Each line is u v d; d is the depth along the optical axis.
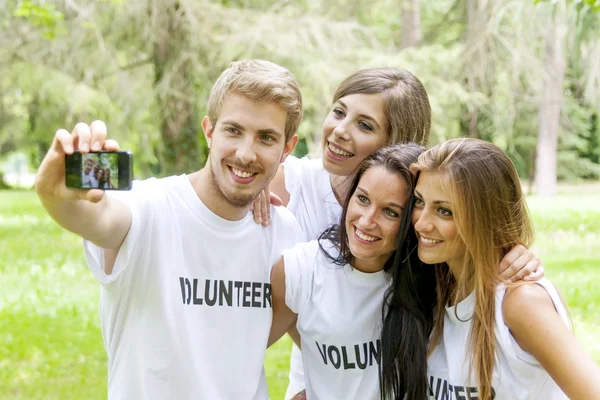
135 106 15.05
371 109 3.31
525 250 2.73
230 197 2.63
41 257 12.04
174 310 2.61
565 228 14.89
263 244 2.82
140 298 2.61
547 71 16.84
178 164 14.96
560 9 13.67
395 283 2.85
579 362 2.44
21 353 6.95
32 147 24.58
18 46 14.56
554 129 21.81
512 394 2.62
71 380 6.28
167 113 14.68
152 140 17.03
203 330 2.67
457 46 16.36
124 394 2.63
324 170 3.51
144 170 19.62
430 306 2.90
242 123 2.57
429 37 18.34
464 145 2.68
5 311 8.45
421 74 15.38
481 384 2.62
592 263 11.27
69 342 7.36
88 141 2.14
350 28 14.70
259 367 2.79
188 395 2.61
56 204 2.22
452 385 2.72
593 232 14.33
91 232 2.33
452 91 15.49
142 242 2.59
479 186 2.62
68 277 10.52
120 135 15.55
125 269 2.55
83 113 15.27
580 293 9.27
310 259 2.93
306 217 3.48
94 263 2.53
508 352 2.59
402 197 2.78
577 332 7.58
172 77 13.84
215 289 2.70
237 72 2.63
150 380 2.59
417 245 2.84
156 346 2.59
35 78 14.45
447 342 2.79
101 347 7.25
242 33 13.41
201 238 2.68
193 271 2.67
